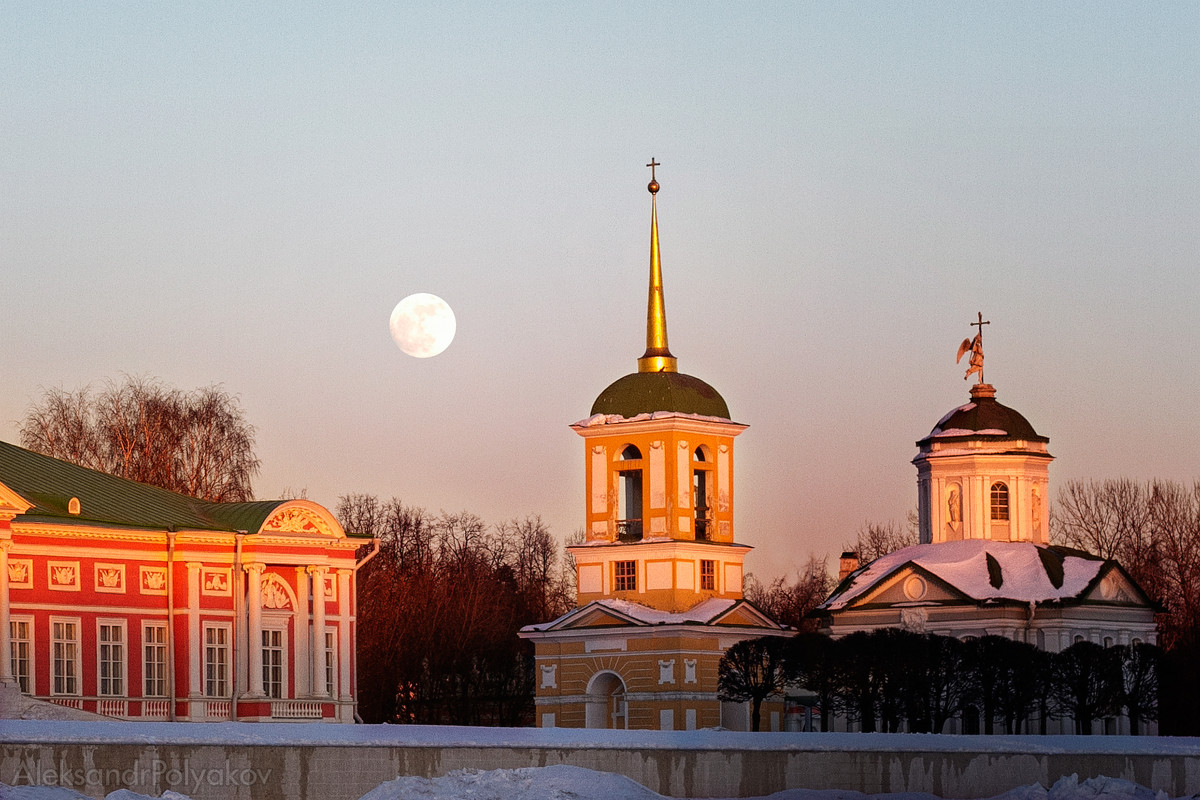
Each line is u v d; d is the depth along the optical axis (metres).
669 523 142.12
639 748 84.62
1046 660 130.62
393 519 181.75
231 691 112.56
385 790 76.75
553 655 145.00
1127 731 140.62
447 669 168.25
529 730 87.31
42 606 106.69
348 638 117.94
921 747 91.81
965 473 149.62
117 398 145.88
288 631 115.38
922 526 153.12
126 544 110.06
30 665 105.88
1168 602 168.88
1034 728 136.38
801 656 129.38
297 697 114.88
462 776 79.12
